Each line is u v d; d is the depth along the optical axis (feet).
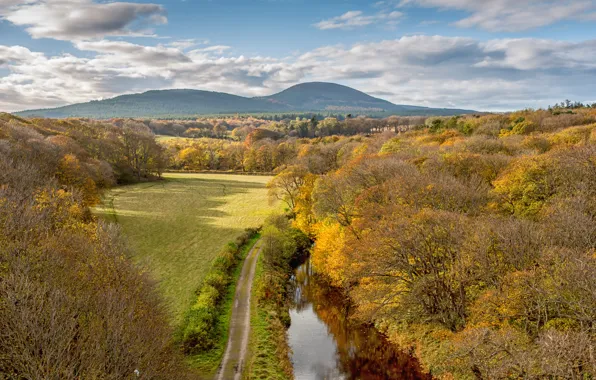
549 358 63.10
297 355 110.83
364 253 116.26
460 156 183.73
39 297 66.08
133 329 71.31
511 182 134.82
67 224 123.75
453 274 101.40
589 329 69.46
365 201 147.54
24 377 56.90
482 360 74.49
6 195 120.98
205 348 105.50
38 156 220.84
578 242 90.94
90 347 63.46
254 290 147.95
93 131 468.75
